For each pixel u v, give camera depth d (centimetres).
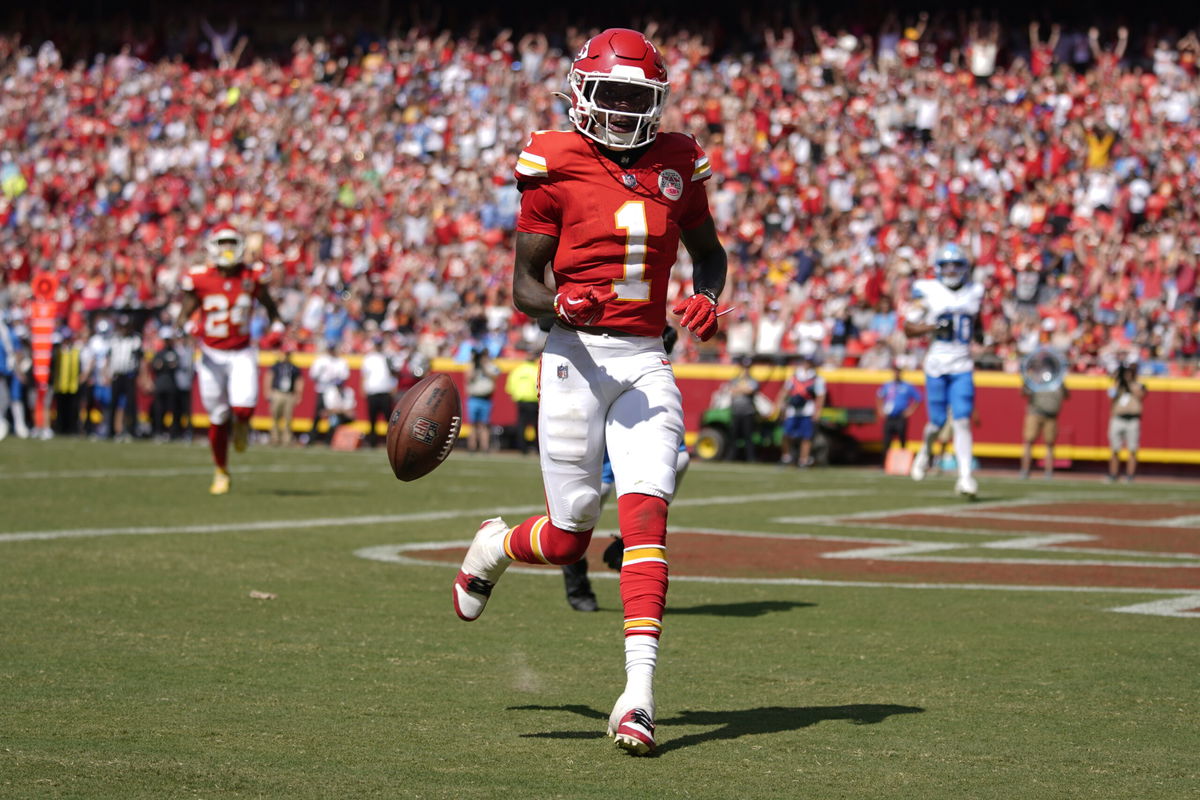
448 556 3588
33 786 1485
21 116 14475
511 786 1520
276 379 9594
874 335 9062
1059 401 7656
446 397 1867
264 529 4128
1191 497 5819
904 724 1855
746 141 11175
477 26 13725
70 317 12106
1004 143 10606
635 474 1803
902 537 4172
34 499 4938
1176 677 2164
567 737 1764
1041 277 9612
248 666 2178
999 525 4547
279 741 1709
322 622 2594
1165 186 9925
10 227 13700
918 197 10412
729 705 1970
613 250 1822
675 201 1852
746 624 2648
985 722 1866
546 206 1841
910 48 11675
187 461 7288
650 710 1691
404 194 12012
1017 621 2683
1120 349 8350
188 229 12712
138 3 15175
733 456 8681
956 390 5419
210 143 13362
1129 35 11688
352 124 12988
